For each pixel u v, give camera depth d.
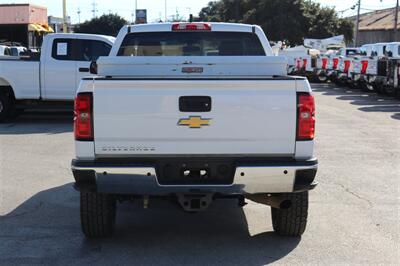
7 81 13.88
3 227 5.91
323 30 62.31
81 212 5.27
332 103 20.19
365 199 7.09
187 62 5.54
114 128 4.76
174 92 4.74
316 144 11.22
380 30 67.50
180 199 4.91
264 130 4.79
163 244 5.42
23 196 7.18
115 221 6.07
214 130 4.78
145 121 4.76
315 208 6.67
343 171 8.70
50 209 6.61
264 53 6.82
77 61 13.86
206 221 6.20
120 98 4.73
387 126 14.05
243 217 6.35
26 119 15.09
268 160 4.81
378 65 22.25
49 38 13.86
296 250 5.25
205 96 4.75
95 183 4.80
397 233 5.77
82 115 4.75
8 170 8.70
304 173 4.79
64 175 8.37
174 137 4.78
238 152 4.81
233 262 4.93
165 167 4.85
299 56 33.75
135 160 4.80
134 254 5.14
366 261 4.98
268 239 5.57
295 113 4.78
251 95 4.75
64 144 11.05
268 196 5.25
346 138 12.04
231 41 6.85
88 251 5.21
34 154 10.00
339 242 5.48
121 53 6.85
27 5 47.31
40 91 13.94
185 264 4.88
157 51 6.89
